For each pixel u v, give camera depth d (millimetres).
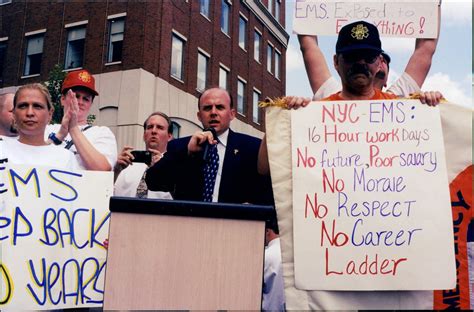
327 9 2203
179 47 9906
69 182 1756
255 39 10172
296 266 1537
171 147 2373
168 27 9555
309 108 1660
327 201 1575
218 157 2207
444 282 1488
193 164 2033
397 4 2168
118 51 9734
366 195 1569
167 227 1391
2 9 11148
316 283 1521
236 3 10523
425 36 2156
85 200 1757
